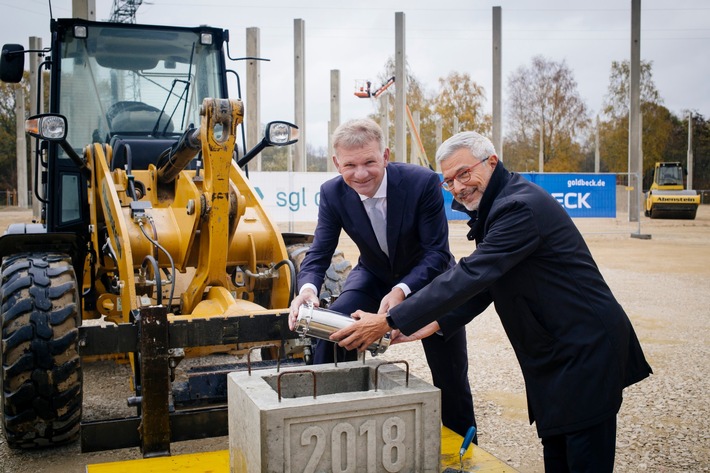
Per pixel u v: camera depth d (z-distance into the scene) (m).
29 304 4.11
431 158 48.53
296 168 18.33
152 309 3.46
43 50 5.50
